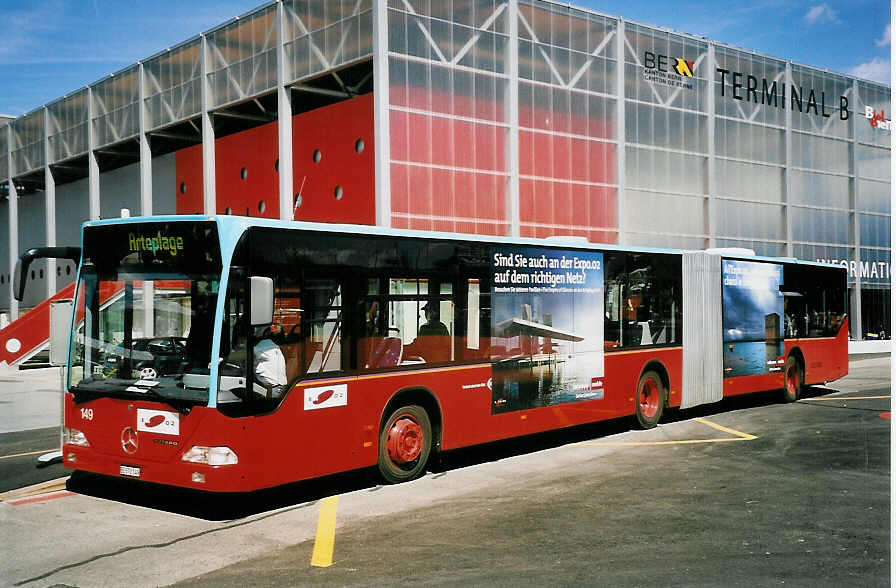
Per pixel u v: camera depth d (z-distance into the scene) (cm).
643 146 3381
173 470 834
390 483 1009
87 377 913
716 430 1428
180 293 854
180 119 3428
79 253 951
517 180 2939
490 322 1135
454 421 1077
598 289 1336
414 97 2695
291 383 871
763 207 3856
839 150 4206
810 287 1912
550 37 3059
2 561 704
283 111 2945
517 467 1112
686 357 1530
